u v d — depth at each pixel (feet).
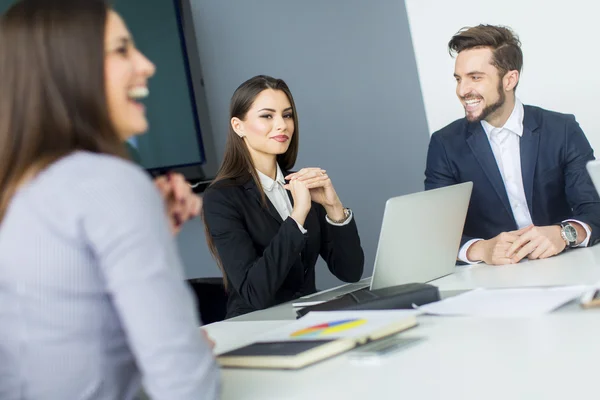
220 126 12.05
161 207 2.96
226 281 7.96
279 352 3.76
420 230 6.43
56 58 3.00
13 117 2.98
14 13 3.06
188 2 11.27
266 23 12.91
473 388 2.85
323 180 7.63
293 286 7.91
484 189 9.27
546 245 7.16
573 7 14.01
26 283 2.80
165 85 10.75
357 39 14.28
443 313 4.48
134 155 10.18
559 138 9.02
